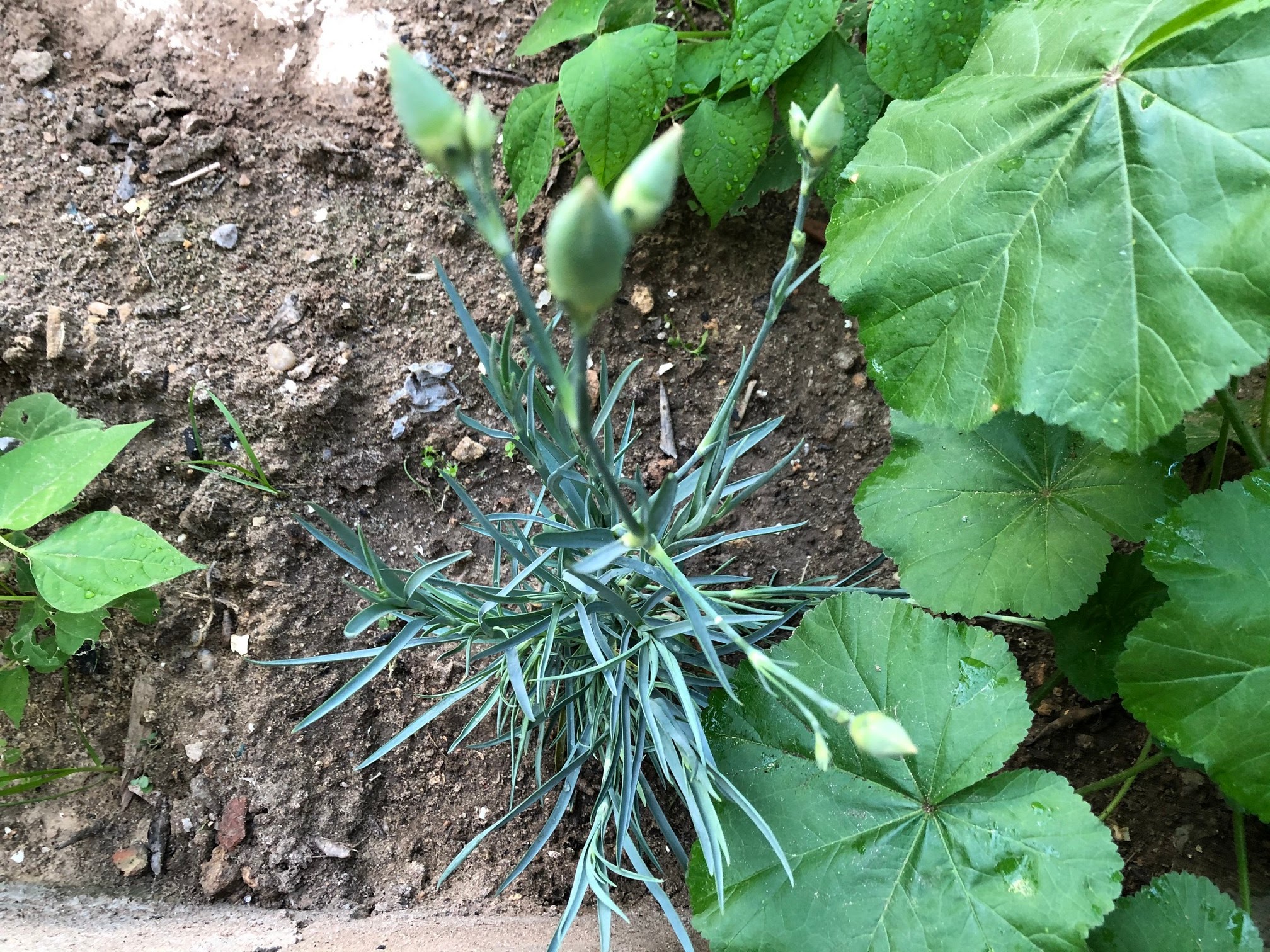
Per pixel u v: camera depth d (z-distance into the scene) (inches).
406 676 24.0
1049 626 21.7
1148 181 16.9
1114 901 18.3
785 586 22.2
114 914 21.1
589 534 15.7
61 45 25.1
